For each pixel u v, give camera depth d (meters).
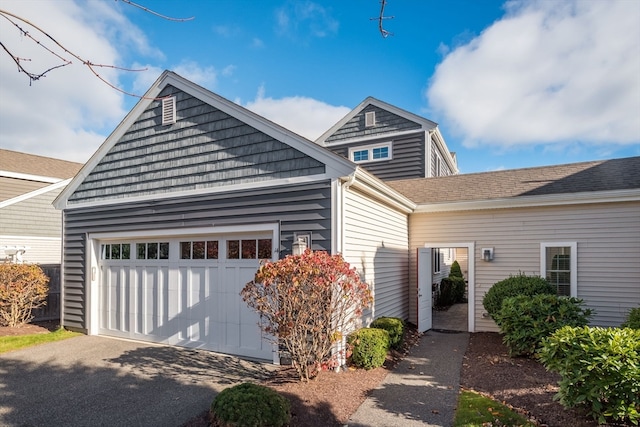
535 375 5.75
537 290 7.73
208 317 7.36
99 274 9.11
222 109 7.34
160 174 8.07
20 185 16.03
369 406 4.72
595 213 8.42
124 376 5.89
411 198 10.55
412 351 7.47
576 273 8.51
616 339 3.98
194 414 4.49
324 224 6.14
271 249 6.69
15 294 9.79
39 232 15.52
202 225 7.38
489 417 4.35
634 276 8.04
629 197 7.98
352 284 5.51
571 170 10.06
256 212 6.78
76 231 9.40
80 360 6.79
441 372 6.10
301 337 5.32
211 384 5.48
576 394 4.06
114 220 8.68
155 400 4.93
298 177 6.44
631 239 8.09
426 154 14.01
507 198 9.06
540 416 4.34
